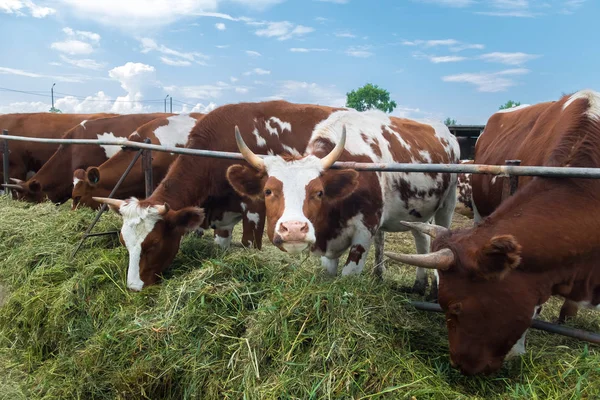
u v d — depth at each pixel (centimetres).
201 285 359
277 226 339
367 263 690
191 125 778
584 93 379
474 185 559
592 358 290
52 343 397
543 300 296
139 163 707
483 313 289
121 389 314
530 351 317
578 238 287
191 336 328
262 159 387
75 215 583
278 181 365
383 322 327
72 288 421
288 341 294
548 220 288
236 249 486
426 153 591
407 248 814
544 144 386
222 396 288
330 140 446
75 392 330
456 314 294
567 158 316
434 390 264
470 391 299
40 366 384
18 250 529
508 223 293
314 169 374
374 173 447
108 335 349
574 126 338
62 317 400
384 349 297
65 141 644
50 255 496
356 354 285
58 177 895
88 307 407
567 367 290
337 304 318
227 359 306
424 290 566
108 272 442
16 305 443
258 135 565
